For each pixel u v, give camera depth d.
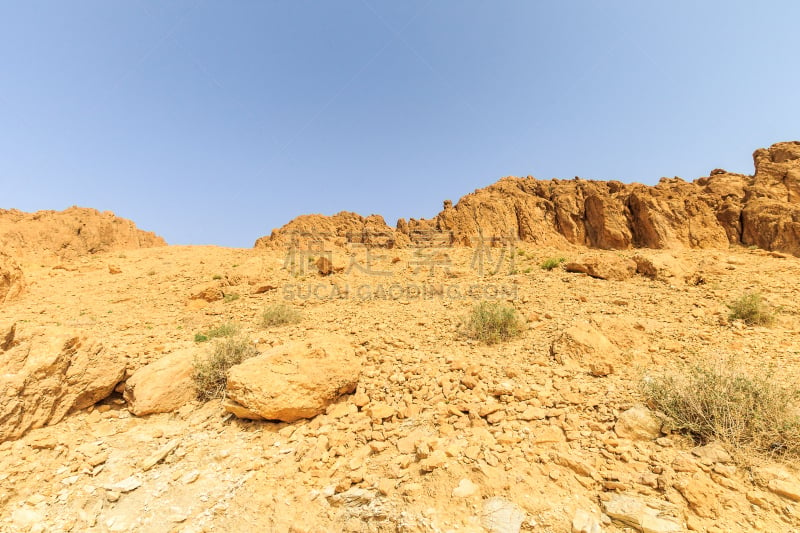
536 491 3.55
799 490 3.19
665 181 52.31
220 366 6.57
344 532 3.48
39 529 3.65
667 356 5.96
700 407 4.12
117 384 6.23
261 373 5.43
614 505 3.30
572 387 5.18
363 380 6.20
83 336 5.86
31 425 4.96
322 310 12.25
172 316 12.97
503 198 48.91
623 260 12.68
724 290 10.21
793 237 34.75
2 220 39.59
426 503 3.56
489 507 3.43
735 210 39.53
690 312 8.30
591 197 45.41
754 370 5.09
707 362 5.40
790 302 8.84
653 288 10.70
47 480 4.27
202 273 20.56
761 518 3.05
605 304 9.35
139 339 8.87
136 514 3.87
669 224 39.25
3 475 4.10
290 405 5.21
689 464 3.58
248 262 18.31
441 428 4.63
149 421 5.64
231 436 5.19
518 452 4.06
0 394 4.73
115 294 16.94
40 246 36.50
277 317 10.91
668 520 3.09
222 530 3.64
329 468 4.33
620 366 5.70
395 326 9.24
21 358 5.18
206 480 4.34
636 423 4.21
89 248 39.75
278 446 4.85
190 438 5.19
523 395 5.07
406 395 5.52
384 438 4.71
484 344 7.38
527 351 6.74
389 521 3.46
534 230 44.06
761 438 3.78
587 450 4.00
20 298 16.09
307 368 5.55
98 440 5.10
